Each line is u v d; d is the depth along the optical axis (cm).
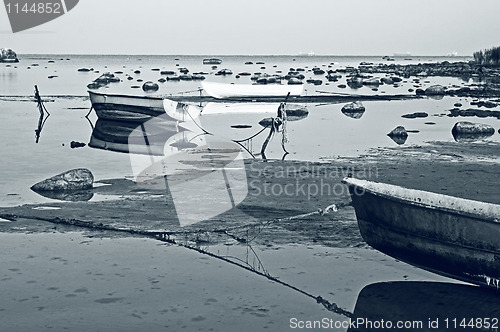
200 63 11562
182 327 510
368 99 3306
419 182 1143
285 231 817
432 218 628
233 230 817
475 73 6550
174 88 3956
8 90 3772
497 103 3080
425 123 2217
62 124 2175
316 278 638
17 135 1867
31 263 670
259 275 643
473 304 580
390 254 699
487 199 1000
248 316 536
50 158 1438
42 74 6072
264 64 11150
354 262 694
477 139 1777
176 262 683
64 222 847
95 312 539
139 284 609
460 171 1258
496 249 588
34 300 564
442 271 650
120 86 4203
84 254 706
